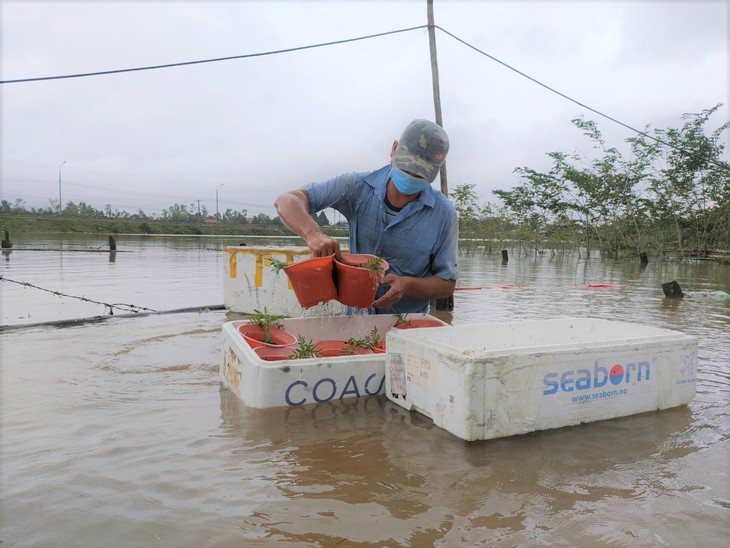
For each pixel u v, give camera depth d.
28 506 1.96
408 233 3.53
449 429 2.65
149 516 1.89
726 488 2.16
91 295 8.38
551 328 3.51
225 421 2.81
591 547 1.74
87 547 1.71
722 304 7.75
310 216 3.30
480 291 9.48
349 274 3.01
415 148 3.20
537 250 23.55
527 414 2.65
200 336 5.33
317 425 2.75
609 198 22.34
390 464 2.32
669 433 2.71
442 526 1.85
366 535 1.79
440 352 2.68
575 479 2.22
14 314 6.61
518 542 1.76
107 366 4.08
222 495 2.04
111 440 2.57
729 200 20.00
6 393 3.35
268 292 6.72
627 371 2.90
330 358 3.09
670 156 20.52
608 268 15.74
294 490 2.09
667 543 1.78
